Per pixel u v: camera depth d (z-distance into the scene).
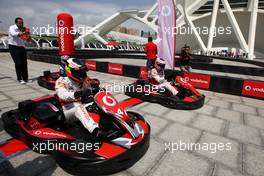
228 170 2.70
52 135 2.75
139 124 3.30
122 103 5.35
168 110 4.96
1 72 8.96
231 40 50.22
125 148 2.57
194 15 52.31
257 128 4.18
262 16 44.72
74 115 3.24
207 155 3.04
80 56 18.16
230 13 36.00
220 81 7.29
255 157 3.06
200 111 5.06
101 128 2.92
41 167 2.58
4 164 2.60
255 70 12.73
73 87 3.16
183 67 10.09
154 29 54.00
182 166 2.73
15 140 3.17
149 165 2.72
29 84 6.91
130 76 9.60
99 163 2.34
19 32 6.33
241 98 6.68
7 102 4.98
